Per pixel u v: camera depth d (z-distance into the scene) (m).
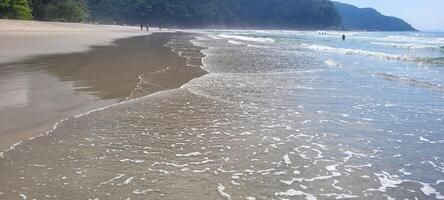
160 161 6.40
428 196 5.35
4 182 5.43
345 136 8.05
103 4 151.75
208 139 7.66
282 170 6.16
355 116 9.71
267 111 10.07
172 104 10.63
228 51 29.11
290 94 12.33
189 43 40.06
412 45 41.69
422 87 13.85
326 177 5.93
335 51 30.64
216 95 11.99
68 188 5.29
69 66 16.88
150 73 15.93
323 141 7.70
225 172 6.02
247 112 9.93
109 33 57.25
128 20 156.38
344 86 13.94
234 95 12.04
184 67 18.47
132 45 33.00
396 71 18.39
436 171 6.24
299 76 16.28
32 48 24.98
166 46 33.59
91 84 12.95
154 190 5.31
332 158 6.75
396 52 31.16
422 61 22.84
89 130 7.99
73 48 26.62
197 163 6.37
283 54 27.00
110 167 6.07
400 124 9.04
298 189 5.48
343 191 5.45
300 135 8.06
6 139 7.24
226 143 7.44
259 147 7.25
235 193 5.29
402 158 6.82
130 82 13.63
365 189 5.54
